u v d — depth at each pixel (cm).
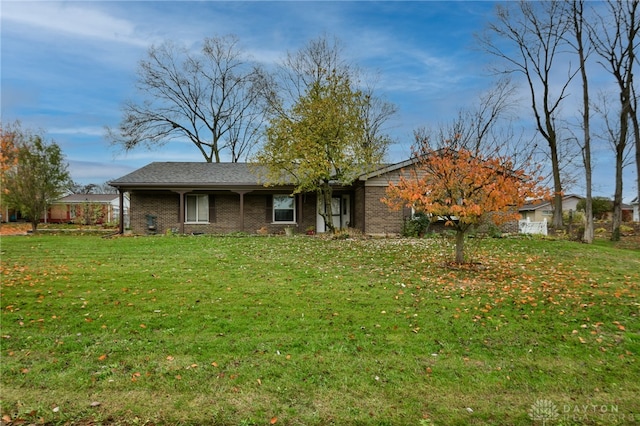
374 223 1752
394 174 1756
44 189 2086
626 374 398
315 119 1612
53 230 2002
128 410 329
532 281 801
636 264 1036
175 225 1964
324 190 1734
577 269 947
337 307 609
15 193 1998
